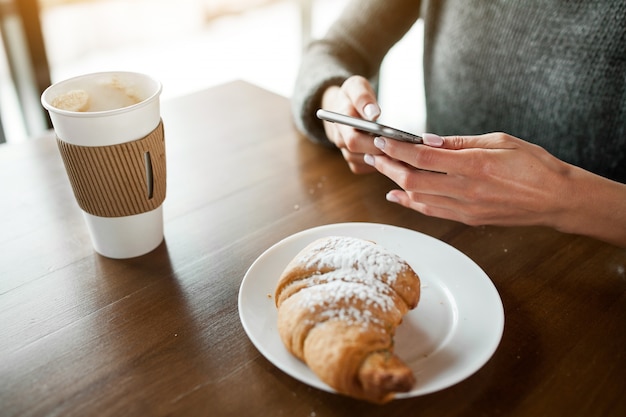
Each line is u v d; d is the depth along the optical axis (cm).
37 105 116
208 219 56
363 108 58
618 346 43
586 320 45
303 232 51
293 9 220
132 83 51
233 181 62
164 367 41
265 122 75
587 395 40
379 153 56
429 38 80
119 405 39
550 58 67
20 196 59
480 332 42
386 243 51
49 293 48
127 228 50
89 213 49
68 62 146
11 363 42
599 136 66
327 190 61
